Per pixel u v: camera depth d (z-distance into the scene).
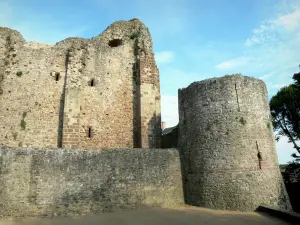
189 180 13.39
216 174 12.34
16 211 10.55
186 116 14.36
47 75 17.53
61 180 11.50
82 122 17.22
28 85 17.09
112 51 19.47
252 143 12.57
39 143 16.31
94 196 11.78
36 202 10.91
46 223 10.00
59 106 17.22
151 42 20.58
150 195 12.77
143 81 18.97
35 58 17.67
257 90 13.70
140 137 18.05
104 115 18.03
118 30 20.45
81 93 17.53
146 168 13.12
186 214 11.09
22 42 17.86
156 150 13.71
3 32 17.70
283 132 24.25
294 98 22.58
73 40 18.44
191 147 13.65
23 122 16.42
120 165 12.66
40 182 11.17
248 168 12.10
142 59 19.39
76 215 11.18
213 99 13.39
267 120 13.48
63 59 18.11
